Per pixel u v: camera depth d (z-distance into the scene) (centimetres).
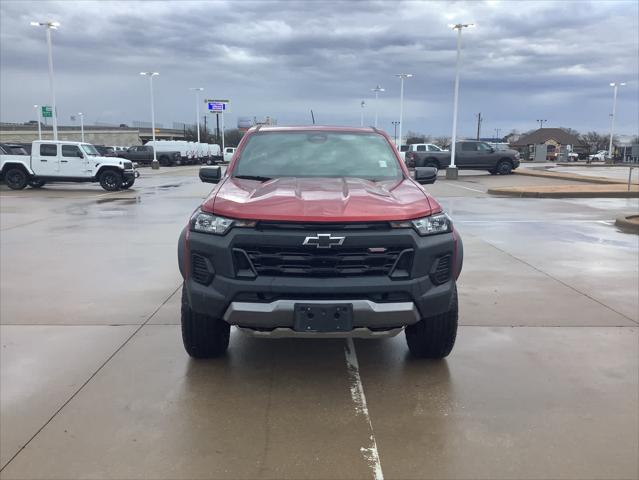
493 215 1231
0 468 271
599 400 344
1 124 8188
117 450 287
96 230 1030
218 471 270
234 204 346
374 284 327
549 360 406
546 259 754
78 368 388
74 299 559
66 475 266
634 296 571
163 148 4962
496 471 270
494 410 332
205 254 340
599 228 1040
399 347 436
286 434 304
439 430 309
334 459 280
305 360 409
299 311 324
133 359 405
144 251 817
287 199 346
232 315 333
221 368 392
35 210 1377
